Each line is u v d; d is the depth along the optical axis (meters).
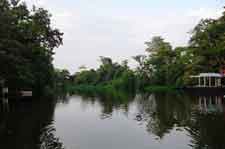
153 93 71.50
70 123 23.58
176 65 87.69
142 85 102.00
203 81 68.19
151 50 104.44
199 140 16.70
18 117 26.20
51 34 51.53
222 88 59.81
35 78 50.12
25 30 45.53
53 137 17.91
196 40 69.12
